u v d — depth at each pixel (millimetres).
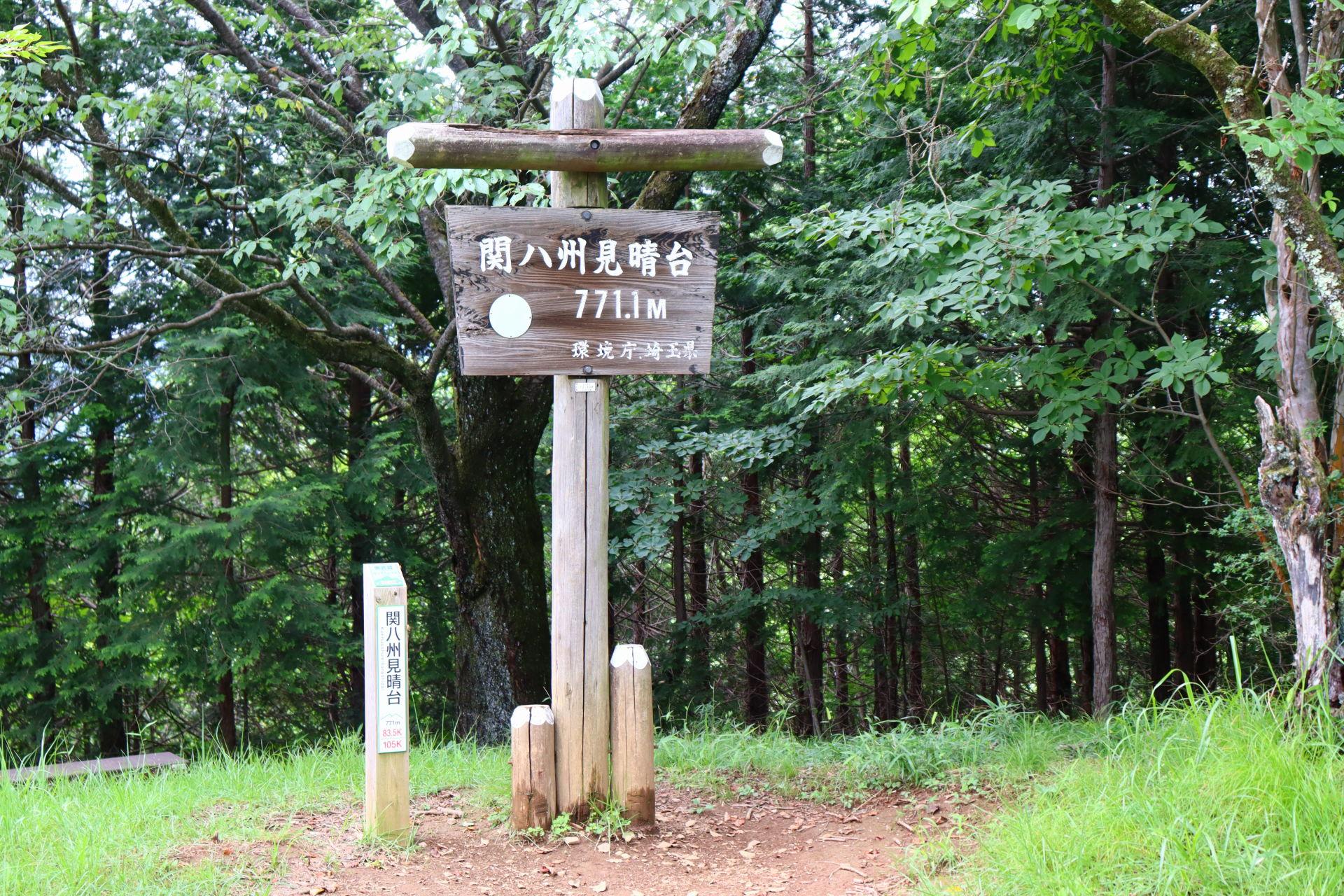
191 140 8688
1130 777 3869
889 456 11398
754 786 5426
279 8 8602
